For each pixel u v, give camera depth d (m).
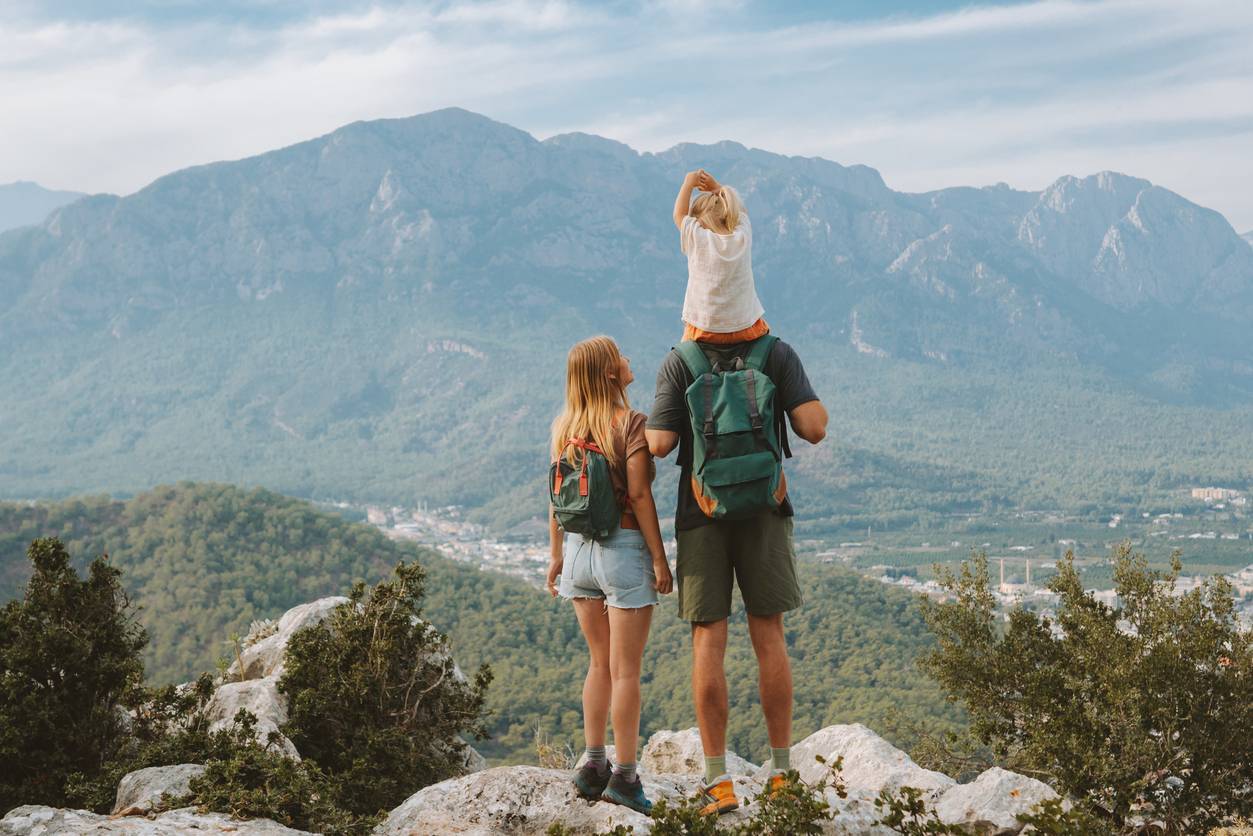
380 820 4.64
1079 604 6.99
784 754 4.21
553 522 4.45
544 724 69.25
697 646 4.12
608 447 4.09
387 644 6.87
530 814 4.31
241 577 104.94
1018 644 7.14
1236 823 6.49
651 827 3.85
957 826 4.06
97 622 6.46
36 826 4.27
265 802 4.67
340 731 6.70
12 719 5.91
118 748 6.34
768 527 4.05
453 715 7.21
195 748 5.90
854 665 83.56
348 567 113.12
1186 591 6.67
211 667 93.44
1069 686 6.53
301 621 9.27
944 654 7.35
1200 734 5.91
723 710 4.09
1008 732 7.10
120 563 107.50
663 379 4.08
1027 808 4.81
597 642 4.31
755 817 3.90
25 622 6.26
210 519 115.81
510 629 96.50
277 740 6.11
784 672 4.14
